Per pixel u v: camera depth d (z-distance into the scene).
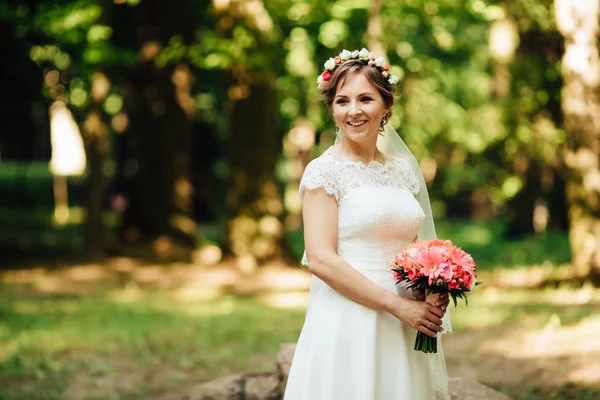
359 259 3.31
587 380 6.29
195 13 16.58
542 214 23.17
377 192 3.34
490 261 15.53
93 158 15.82
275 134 15.01
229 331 9.40
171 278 13.91
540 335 7.98
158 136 16.66
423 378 3.37
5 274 13.99
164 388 6.90
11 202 27.50
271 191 14.87
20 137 29.11
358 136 3.32
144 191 16.64
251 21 13.46
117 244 16.38
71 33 13.94
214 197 26.66
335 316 3.31
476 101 15.81
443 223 28.22
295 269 14.60
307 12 13.99
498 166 14.64
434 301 3.25
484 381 6.55
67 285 13.11
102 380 7.14
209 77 18.77
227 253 14.89
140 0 16.39
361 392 3.20
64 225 22.55
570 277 11.07
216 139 24.66
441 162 17.55
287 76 16.03
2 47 16.42
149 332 9.33
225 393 5.20
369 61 3.34
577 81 10.51
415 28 16.64
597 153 10.56
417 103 15.06
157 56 16.34
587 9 10.39
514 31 14.52
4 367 7.52
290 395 3.36
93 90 15.57
